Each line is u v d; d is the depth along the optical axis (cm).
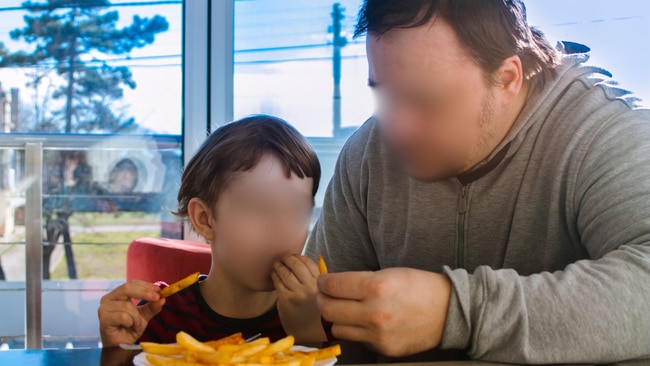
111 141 263
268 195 101
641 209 79
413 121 85
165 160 266
